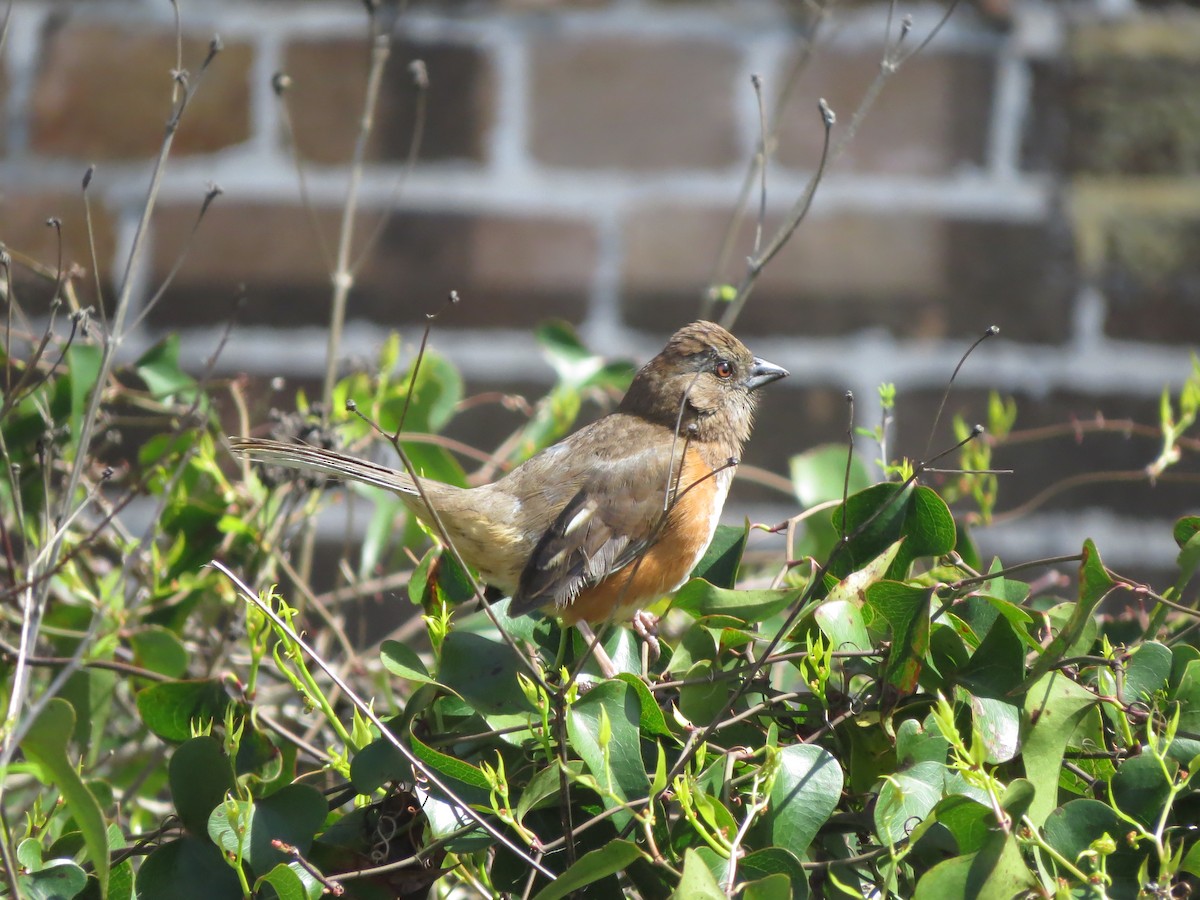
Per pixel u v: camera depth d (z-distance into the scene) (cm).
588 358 732
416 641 748
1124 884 387
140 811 581
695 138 893
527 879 424
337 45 879
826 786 402
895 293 895
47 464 519
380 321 883
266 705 609
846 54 888
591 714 417
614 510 644
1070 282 897
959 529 575
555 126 890
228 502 638
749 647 471
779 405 891
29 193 866
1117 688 418
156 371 639
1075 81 893
